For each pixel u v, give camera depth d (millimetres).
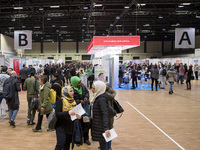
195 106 8820
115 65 15305
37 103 5629
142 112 7656
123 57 45688
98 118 2906
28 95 6043
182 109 8219
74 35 39656
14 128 5699
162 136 5074
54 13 22250
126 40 13219
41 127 5801
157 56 44906
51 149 4250
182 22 27781
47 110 5004
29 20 26156
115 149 4254
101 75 5066
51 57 45875
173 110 8023
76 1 17625
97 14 22359
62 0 17969
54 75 5184
